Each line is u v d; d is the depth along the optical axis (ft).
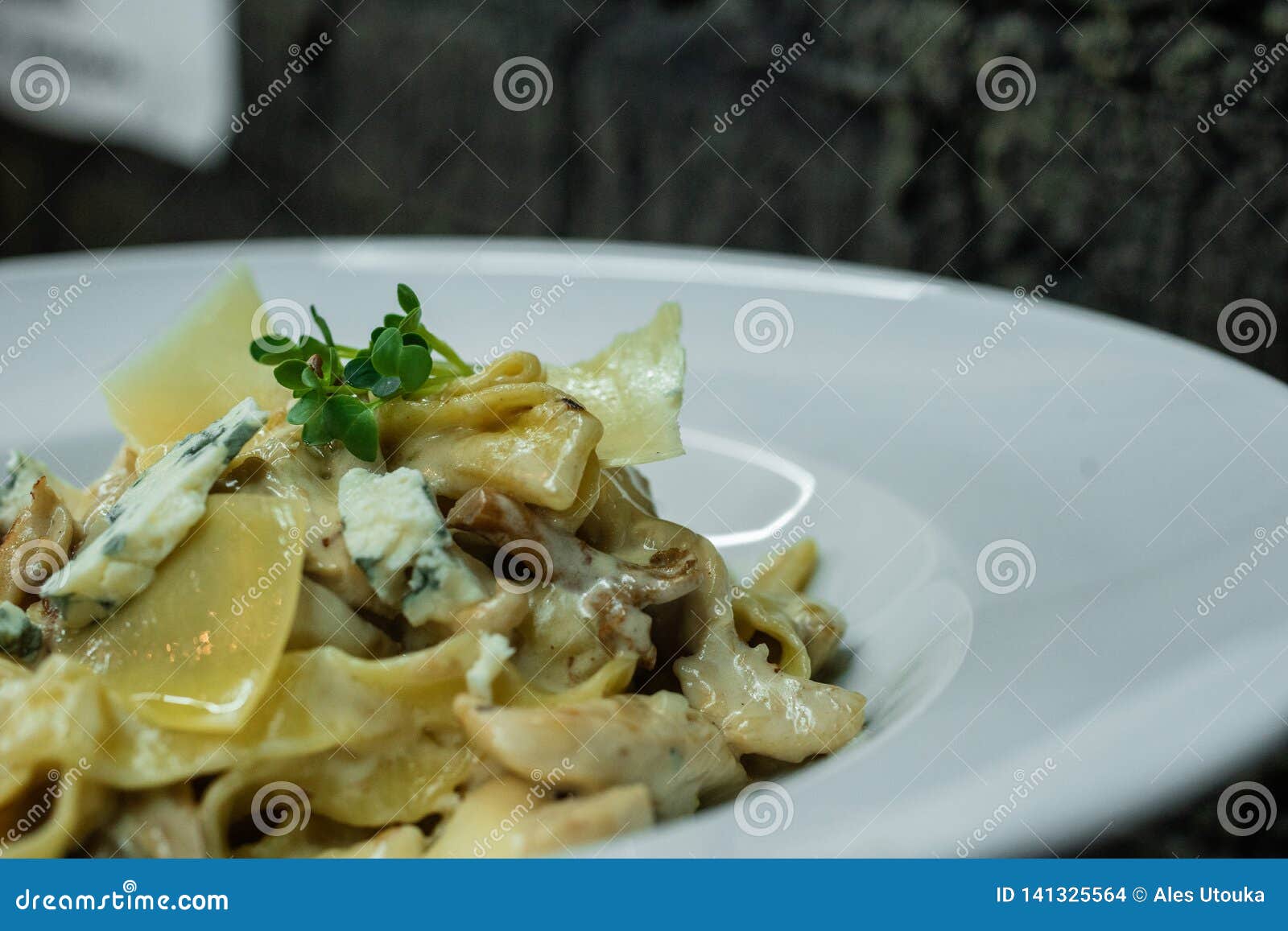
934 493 0.93
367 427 0.77
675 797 0.74
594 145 1.65
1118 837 0.65
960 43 1.35
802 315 1.10
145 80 2.13
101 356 1.07
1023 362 1.01
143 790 0.72
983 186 1.41
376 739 0.74
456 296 1.16
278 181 2.06
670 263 1.17
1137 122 1.29
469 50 1.73
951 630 0.81
